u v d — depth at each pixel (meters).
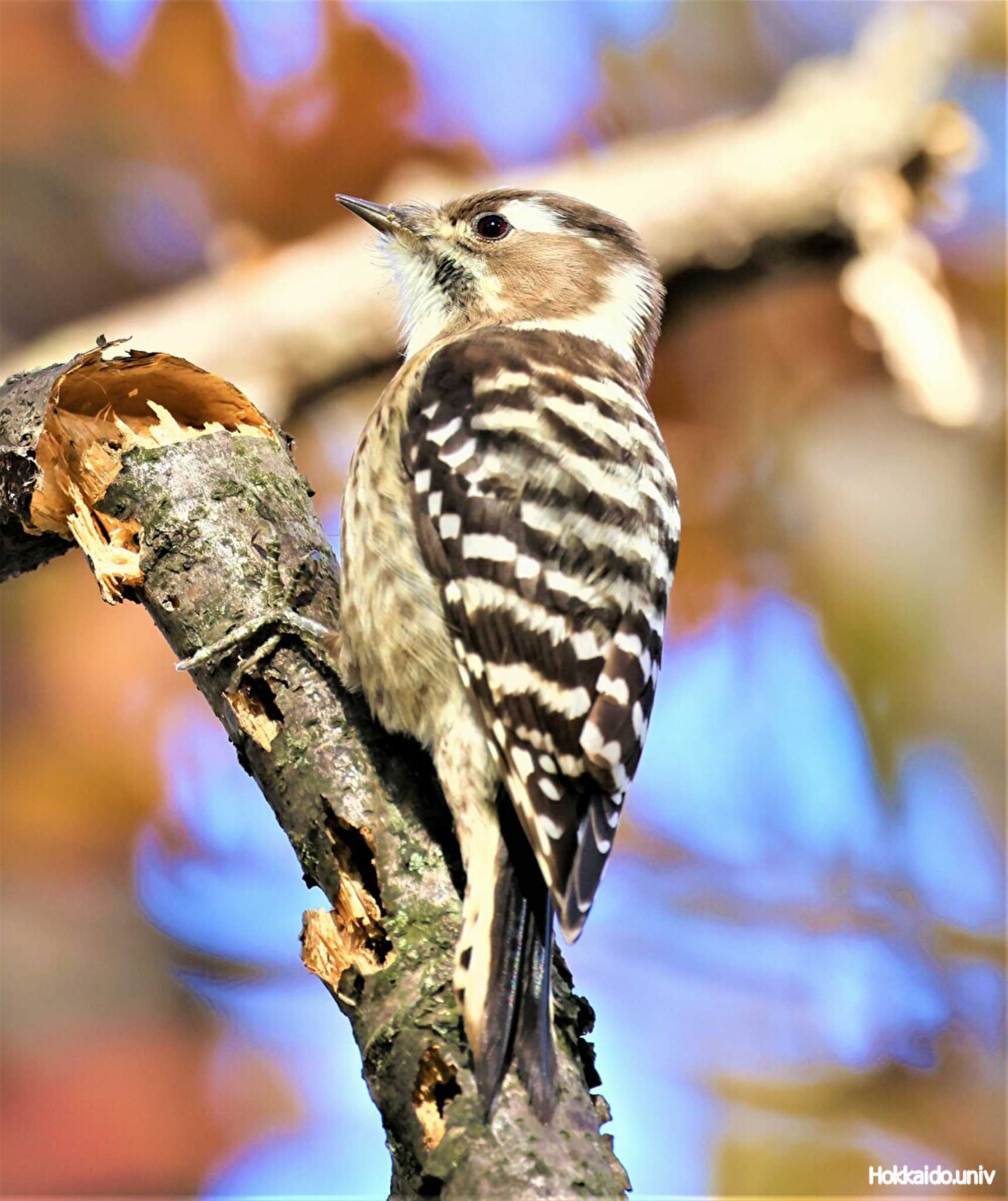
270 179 12.76
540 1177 5.57
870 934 12.51
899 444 12.77
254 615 7.07
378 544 7.33
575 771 6.92
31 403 7.56
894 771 12.79
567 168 13.37
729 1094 11.62
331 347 13.05
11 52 12.32
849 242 13.27
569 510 7.27
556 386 7.70
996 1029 11.98
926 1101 11.67
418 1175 5.80
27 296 13.13
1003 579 12.69
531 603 7.09
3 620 11.73
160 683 11.83
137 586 7.32
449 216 9.73
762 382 12.92
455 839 6.79
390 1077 5.96
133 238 13.11
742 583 12.48
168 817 11.92
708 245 13.12
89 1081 11.27
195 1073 11.48
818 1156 11.38
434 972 6.14
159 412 7.53
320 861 6.72
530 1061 5.88
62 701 11.75
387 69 12.44
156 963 11.75
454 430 7.46
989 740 12.67
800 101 13.69
